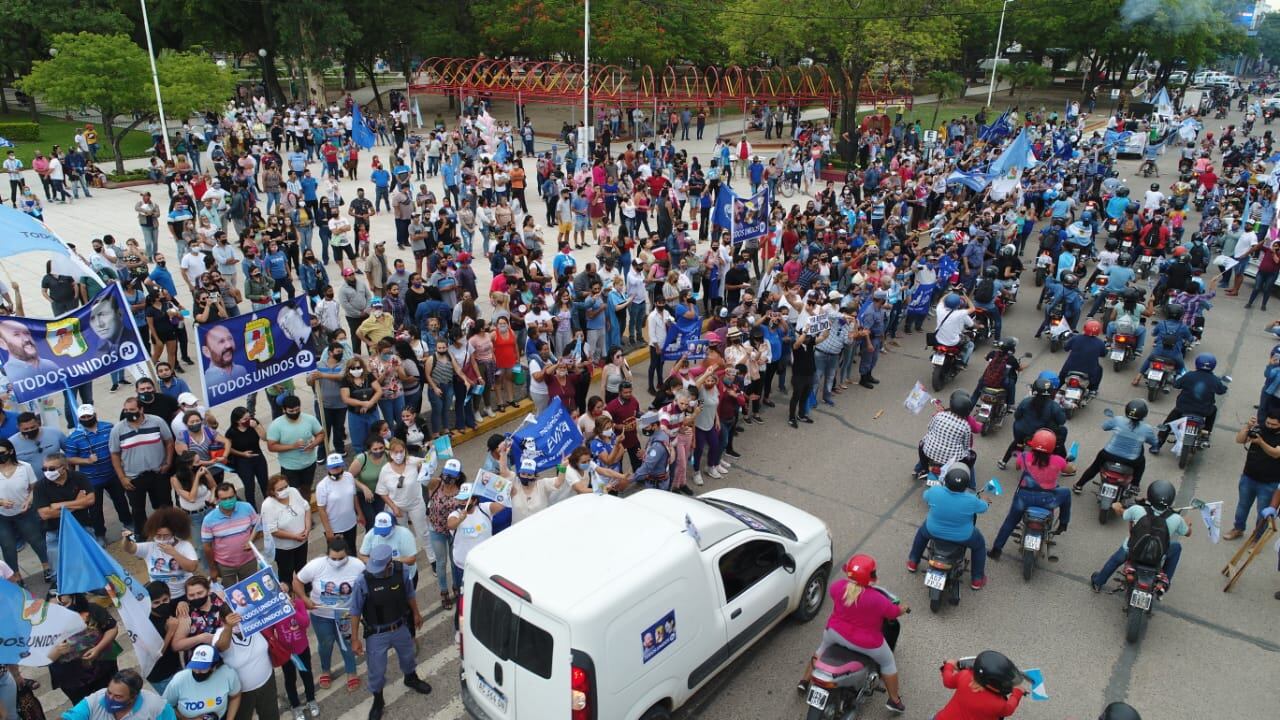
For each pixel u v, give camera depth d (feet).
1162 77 237.04
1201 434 39.19
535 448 29.12
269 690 21.16
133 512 30.12
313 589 23.15
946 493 27.35
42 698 24.29
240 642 20.45
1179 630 27.76
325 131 102.53
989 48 234.58
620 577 19.63
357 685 24.52
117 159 98.63
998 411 43.34
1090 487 37.83
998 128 117.19
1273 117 209.87
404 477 28.45
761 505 29.27
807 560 26.86
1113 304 55.67
